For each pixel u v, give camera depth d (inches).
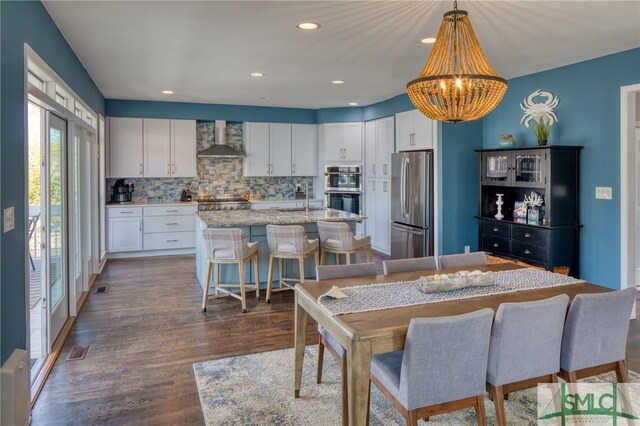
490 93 100.3
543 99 201.5
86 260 206.7
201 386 117.8
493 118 231.5
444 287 104.0
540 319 85.4
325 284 111.3
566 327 91.4
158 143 300.0
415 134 255.9
